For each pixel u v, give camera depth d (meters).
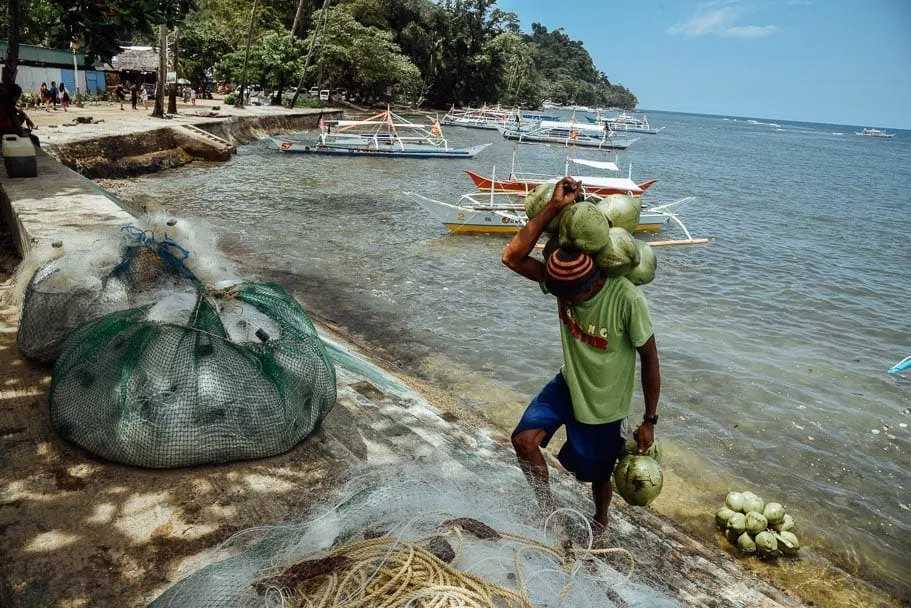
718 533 5.62
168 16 10.30
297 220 17.69
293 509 3.60
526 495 3.22
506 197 22.80
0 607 2.76
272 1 66.62
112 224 8.09
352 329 10.00
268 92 60.69
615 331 3.16
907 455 7.36
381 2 76.75
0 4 23.59
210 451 3.88
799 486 6.59
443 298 11.80
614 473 3.33
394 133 37.81
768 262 16.91
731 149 76.12
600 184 21.80
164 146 26.56
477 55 86.19
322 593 2.20
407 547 2.38
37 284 5.04
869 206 30.31
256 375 4.06
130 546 3.21
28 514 3.38
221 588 2.35
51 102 36.53
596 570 2.73
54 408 4.05
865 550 5.66
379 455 4.35
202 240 4.95
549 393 3.51
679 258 16.84
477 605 2.15
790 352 10.47
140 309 4.35
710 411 8.09
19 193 9.83
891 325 12.32
